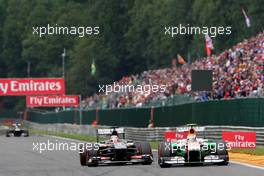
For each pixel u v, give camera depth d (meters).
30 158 82.12
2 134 197.12
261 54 126.94
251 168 59.09
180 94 139.00
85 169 63.28
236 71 128.62
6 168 67.31
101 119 169.12
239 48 140.75
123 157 65.75
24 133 173.50
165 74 171.25
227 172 55.62
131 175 55.75
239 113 95.19
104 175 56.72
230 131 94.62
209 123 105.69
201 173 55.19
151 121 130.25
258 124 89.31
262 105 88.06
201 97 128.12
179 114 117.56
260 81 115.31
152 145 109.56
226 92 121.62
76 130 186.00
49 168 65.94
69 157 82.81
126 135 141.62
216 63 146.50
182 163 60.62
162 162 60.72
